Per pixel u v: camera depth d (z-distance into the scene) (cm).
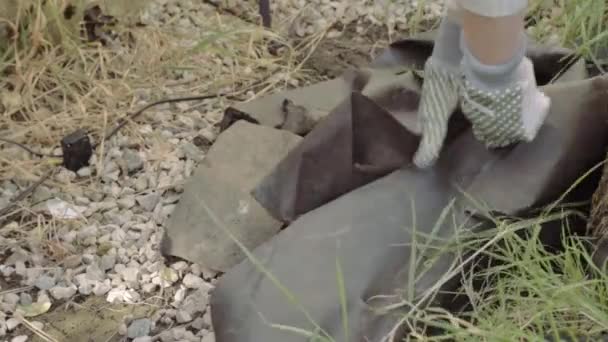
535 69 203
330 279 162
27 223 196
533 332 153
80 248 191
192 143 217
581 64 195
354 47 252
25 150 214
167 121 224
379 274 162
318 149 179
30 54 229
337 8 264
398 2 266
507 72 158
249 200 193
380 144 178
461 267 159
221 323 162
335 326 156
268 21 250
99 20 245
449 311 163
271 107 217
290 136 206
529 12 246
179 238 189
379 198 173
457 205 170
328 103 216
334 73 242
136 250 190
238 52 247
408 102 193
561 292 151
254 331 157
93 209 200
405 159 178
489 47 155
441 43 166
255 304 160
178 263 187
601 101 175
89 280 184
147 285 183
